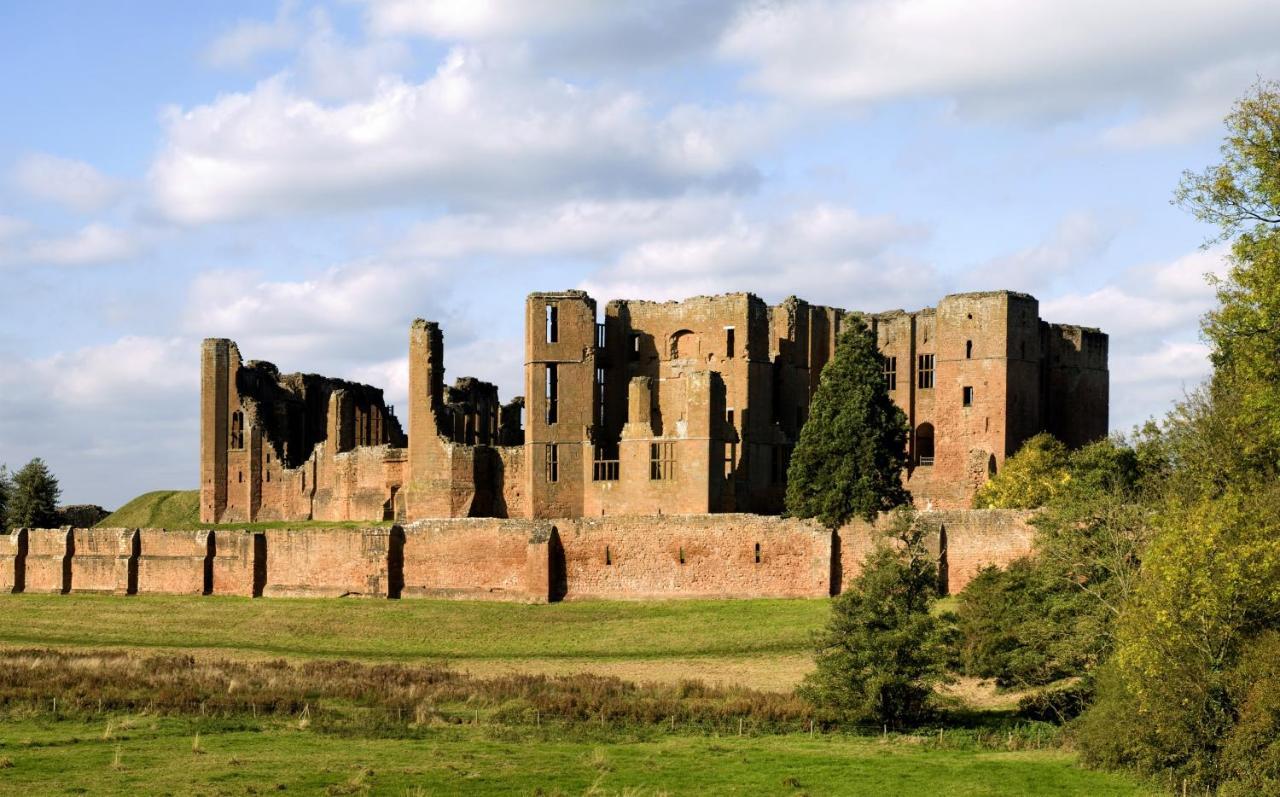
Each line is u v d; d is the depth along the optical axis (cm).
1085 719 7044
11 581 14800
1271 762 5969
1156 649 6347
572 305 13925
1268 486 7050
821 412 11862
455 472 14225
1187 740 6259
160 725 7725
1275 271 6544
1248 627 6344
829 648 8581
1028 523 9231
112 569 14275
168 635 12100
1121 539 7912
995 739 7369
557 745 7294
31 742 7175
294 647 11425
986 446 14225
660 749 7138
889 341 15250
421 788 6094
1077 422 15012
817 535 11494
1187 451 8694
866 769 6606
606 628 11288
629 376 14500
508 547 12500
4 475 19650
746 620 11019
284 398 18112
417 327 14600
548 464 13812
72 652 11025
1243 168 6788
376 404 18975
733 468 13262
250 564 13600
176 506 19162
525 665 10212
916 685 7938
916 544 8494
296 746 7175
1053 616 7956
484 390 17975
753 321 13988
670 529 11994
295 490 17000
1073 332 15062
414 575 12900
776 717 8019
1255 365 6738
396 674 9562
